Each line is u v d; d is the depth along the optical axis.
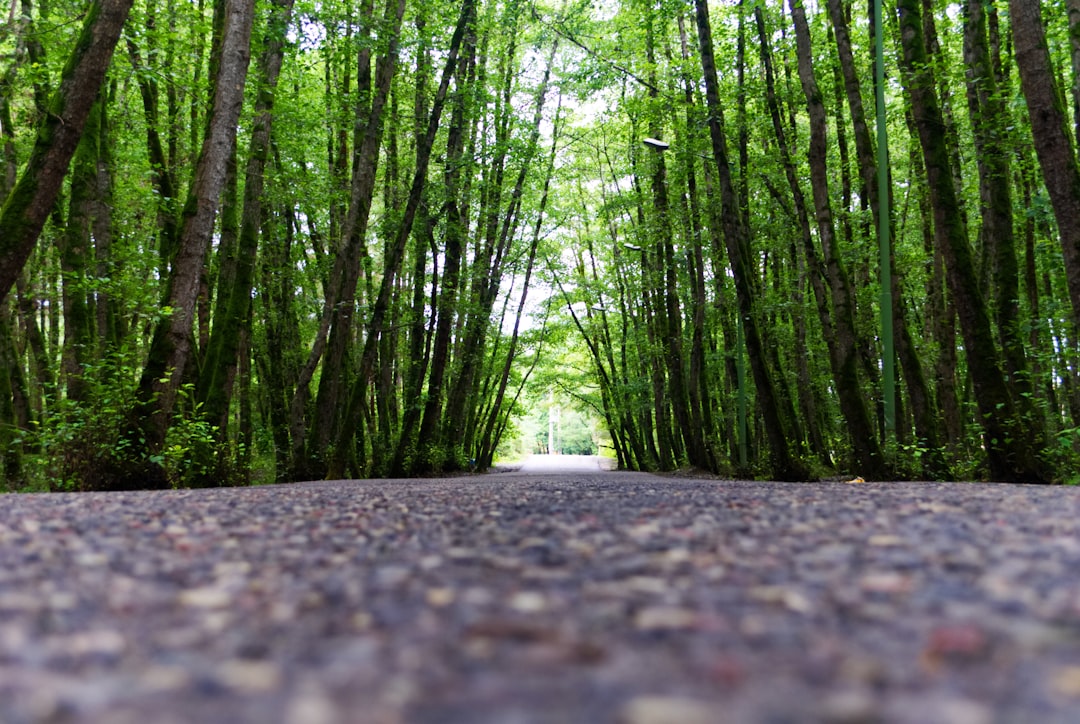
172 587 2.87
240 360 20.70
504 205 27.44
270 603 2.59
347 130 18.31
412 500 7.11
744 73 20.39
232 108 11.59
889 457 12.75
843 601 2.51
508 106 24.44
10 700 1.61
